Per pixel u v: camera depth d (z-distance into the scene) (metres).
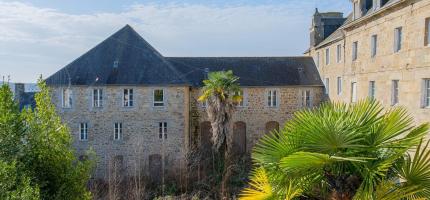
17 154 6.54
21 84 29.44
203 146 27.64
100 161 25.47
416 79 16.27
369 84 21.45
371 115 4.17
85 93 25.48
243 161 25.42
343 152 3.93
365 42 21.95
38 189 5.93
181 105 25.95
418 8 16.05
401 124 4.09
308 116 4.36
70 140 7.59
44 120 7.24
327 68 29.09
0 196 5.47
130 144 25.73
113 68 26.19
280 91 29.77
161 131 25.97
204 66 30.89
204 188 22.11
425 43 15.70
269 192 4.36
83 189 7.69
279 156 4.17
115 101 25.64
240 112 29.47
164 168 24.86
